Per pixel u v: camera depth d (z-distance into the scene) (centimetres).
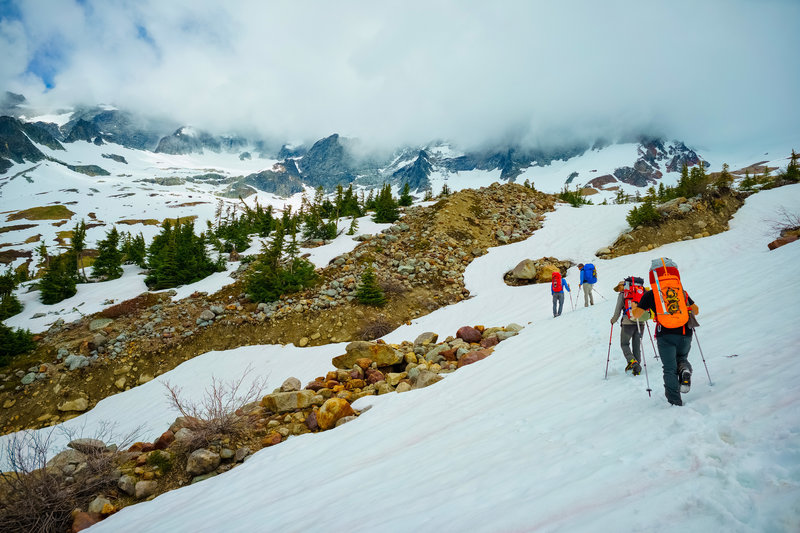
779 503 190
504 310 2028
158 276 2892
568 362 729
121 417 1627
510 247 2944
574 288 2092
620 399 464
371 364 1124
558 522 235
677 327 381
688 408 356
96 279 3747
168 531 486
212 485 637
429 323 2089
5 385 1955
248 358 1906
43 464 659
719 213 2562
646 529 203
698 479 236
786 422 262
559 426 438
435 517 297
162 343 2111
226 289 2636
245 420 847
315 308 2225
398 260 2783
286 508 446
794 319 513
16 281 3766
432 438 552
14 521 588
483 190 4188
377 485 430
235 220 5222
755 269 987
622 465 287
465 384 796
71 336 2284
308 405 914
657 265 414
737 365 427
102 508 629
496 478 341
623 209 3183
